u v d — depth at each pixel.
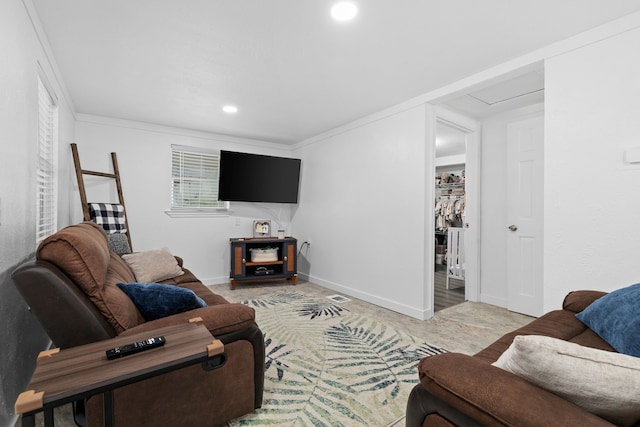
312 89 2.83
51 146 2.47
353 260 3.79
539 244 3.05
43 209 2.23
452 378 0.81
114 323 1.23
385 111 3.35
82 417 1.29
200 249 4.33
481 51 2.15
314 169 4.55
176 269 2.84
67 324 1.12
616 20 1.78
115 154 3.58
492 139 3.48
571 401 0.72
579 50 1.92
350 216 3.85
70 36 1.99
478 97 2.96
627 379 0.66
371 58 2.25
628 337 1.20
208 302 2.08
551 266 2.04
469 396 0.75
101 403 1.15
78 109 3.39
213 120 3.80
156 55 2.23
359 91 2.88
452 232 4.96
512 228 3.24
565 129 1.98
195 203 4.35
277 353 2.18
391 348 2.29
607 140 1.82
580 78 1.92
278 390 1.72
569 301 1.77
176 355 0.97
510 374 0.79
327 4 1.67
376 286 3.45
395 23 1.83
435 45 2.07
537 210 3.07
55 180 2.50
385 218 3.36
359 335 2.53
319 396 1.67
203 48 2.13
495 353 1.28
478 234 3.59
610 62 1.80
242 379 1.44
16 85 1.45
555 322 1.58
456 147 5.62
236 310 1.46
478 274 3.59
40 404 0.73
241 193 4.43
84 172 3.17
